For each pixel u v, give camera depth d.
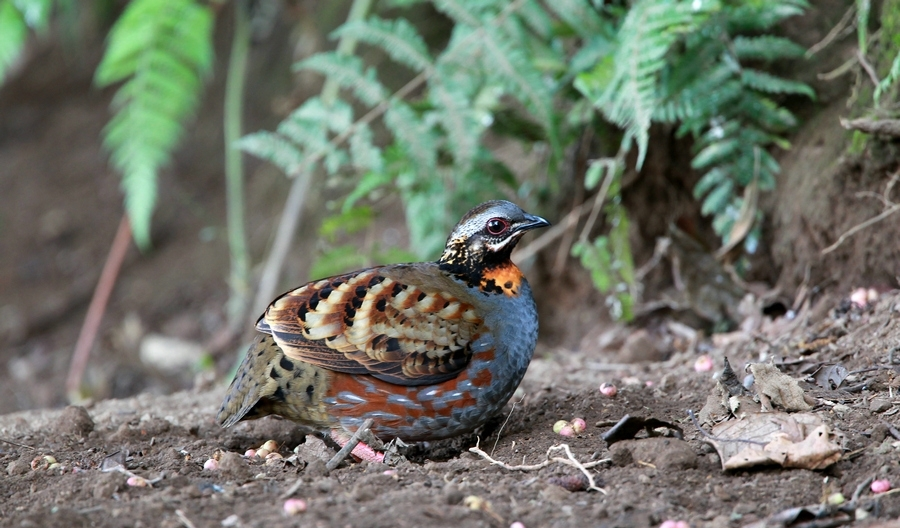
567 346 12.98
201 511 6.27
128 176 13.58
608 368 10.49
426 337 7.92
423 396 7.93
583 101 11.53
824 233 9.91
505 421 8.47
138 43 13.48
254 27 19.19
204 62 13.80
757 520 5.98
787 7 9.78
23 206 20.91
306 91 17.02
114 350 17.25
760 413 7.21
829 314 9.53
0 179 21.41
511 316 8.24
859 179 9.48
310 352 7.93
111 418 9.52
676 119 11.34
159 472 7.29
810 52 10.20
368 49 16.75
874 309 9.02
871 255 9.44
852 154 9.45
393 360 7.89
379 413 7.98
